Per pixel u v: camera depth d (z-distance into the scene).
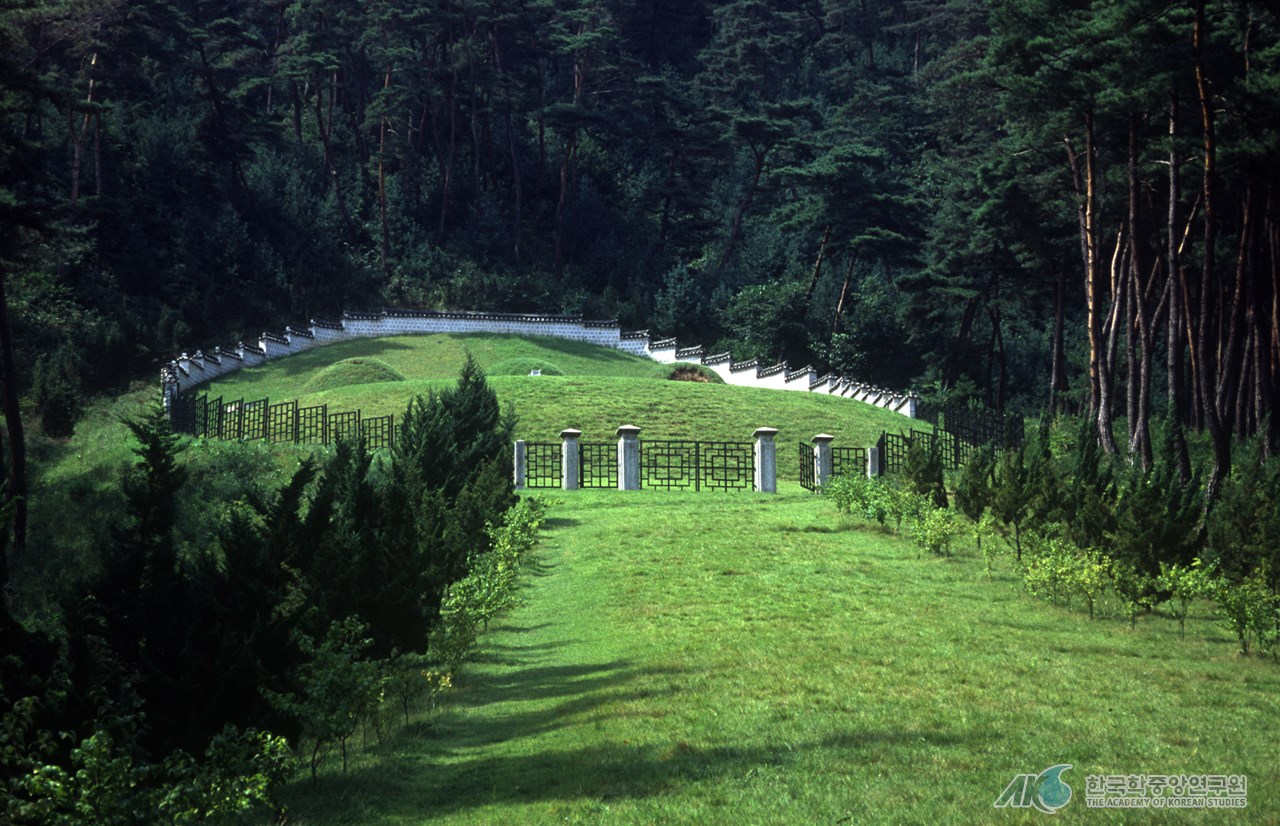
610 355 91.25
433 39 114.75
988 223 71.75
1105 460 42.78
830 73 139.50
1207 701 15.31
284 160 107.88
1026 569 24.98
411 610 17.39
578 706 15.66
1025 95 45.12
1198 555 24.36
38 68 84.19
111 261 89.75
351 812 12.16
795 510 37.34
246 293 91.88
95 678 13.10
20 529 38.53
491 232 108.31
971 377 94.62
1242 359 58.50
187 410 53.09
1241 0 38.59
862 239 93.12
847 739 13.23
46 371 69.25
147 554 15.05
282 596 15.53
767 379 79.94
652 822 10.75
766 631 19.80
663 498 40.62
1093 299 50.03
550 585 26.23
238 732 13.62
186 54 109.38
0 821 10.53
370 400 56.19
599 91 122.88
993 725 13.80
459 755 14.28
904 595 23.59
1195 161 44.53
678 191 113.69
